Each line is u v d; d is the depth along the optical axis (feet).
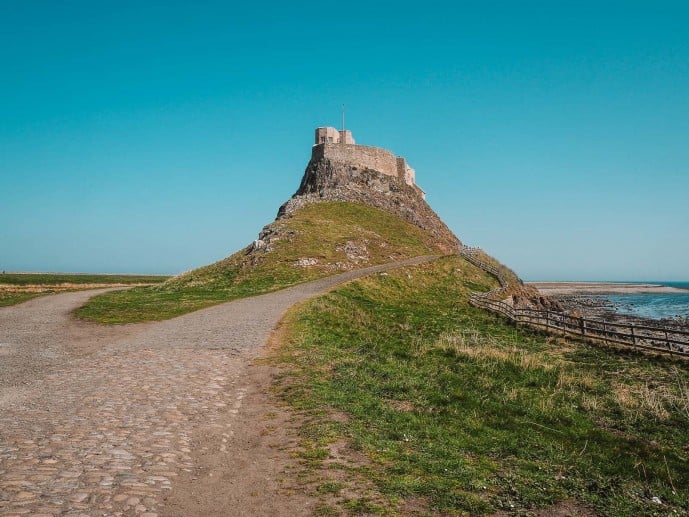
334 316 107.24
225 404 46.68
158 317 112.88
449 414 46.44
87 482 27.61
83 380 55.06
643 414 52.80
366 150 352.49
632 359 82.23
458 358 76.59
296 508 25.68
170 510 25.11
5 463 29.84
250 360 66.49
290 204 313.73
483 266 233.96
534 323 114.83
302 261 202.80
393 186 342.44
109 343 81.46
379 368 63.82
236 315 110.83
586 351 88.94
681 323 213.46
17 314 122.62
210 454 33.81
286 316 103.81
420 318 121.90
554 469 34.30
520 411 49.80
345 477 29.66
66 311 127.95
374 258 224.94
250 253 222.07
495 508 26.68
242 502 26.43
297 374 58.08
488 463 34.12
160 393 49.52
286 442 36.32
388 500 26.61
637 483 33.22
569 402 56.13
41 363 65.57
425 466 31.96
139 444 34.71
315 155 350.43
